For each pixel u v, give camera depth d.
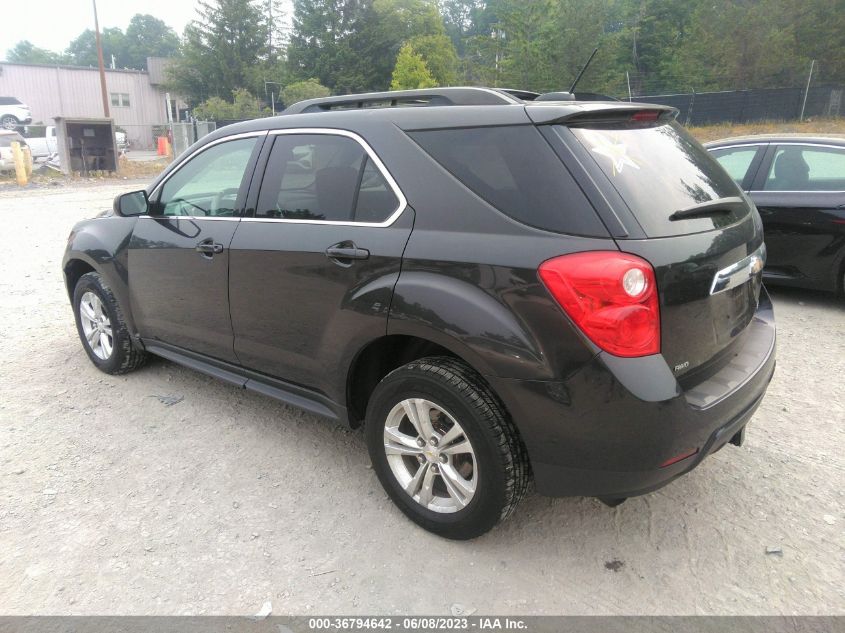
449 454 2.63
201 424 3.82
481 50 48.22
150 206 3.96
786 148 6.10
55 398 4.17
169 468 3.33
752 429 3.72
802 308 6.07
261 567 2.60
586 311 2.17
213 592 2.46
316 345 3.01
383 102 3.15
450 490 2.66
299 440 3.64
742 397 2.52
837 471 3.26
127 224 4.11
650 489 2.33
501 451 2.43
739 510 2.95
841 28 36.34
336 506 3.01
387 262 2.65
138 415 3.93
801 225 5.89
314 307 2.96
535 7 43.66
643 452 2.21
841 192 5.69
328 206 2.97
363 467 3.36
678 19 55.19
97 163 23.20
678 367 2.32
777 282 6.21
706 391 2.41
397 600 2.42
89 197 16.47
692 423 2.27
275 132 3.32
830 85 31.56
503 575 2.55
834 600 2.40
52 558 2.64
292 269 3.03
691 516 2.91
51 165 25.67
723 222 2.61
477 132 2.55
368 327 2.72
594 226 2.22
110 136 23.19
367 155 2.85
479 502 2.54
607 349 2.17
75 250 4.43
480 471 2.50
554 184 2.31
